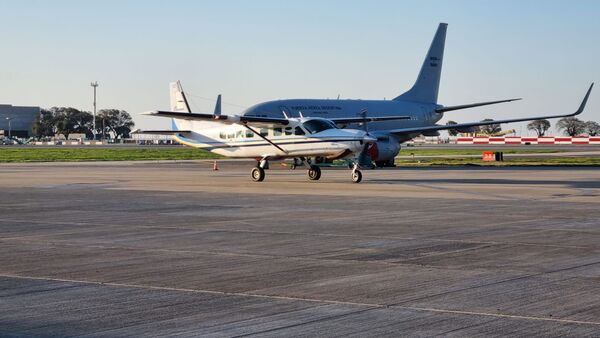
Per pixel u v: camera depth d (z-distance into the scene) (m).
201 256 16.64
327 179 44.66
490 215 24.66
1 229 21.34
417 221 23.02
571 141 184.62
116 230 21.09
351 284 13.52
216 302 12.13
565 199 30.59
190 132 48.81
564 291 12.88
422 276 14.25
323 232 20.53
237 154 45.47
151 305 11.95
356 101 72.94
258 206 27.92
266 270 14.93
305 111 68.12
